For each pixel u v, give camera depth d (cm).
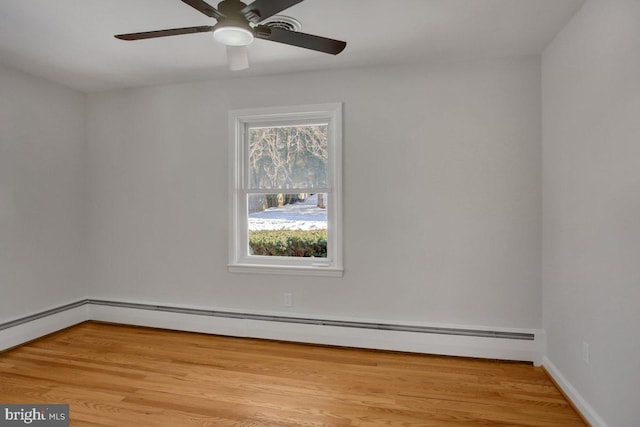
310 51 262
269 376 242
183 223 330
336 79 296
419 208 281
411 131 282
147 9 205
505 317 267
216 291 324
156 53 267
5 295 286
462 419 193
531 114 262
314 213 314
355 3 199
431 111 279
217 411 200
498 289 268
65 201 336
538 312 261
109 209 349
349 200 294
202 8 164
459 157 274
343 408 203
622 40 161
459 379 238
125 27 227
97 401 209
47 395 215
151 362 263
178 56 272
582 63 198
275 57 273
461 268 275
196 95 326
